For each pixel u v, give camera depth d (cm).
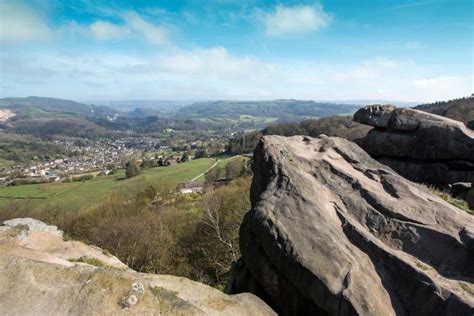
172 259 2838
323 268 654
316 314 675
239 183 4144
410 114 1648
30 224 1033
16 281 590
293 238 718
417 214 778
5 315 551
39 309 559
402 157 1661
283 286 732
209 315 629
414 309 618
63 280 598
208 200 3494
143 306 579
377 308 594
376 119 1709
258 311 676
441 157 1565
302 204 803
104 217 3731
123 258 2777
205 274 2602
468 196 1359
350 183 909
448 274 663
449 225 741
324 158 1009
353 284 620
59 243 1033
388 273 666
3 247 786
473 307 567
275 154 1015
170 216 3447
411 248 721
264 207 814
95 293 578
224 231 2817
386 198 834
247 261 832
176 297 622
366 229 771
